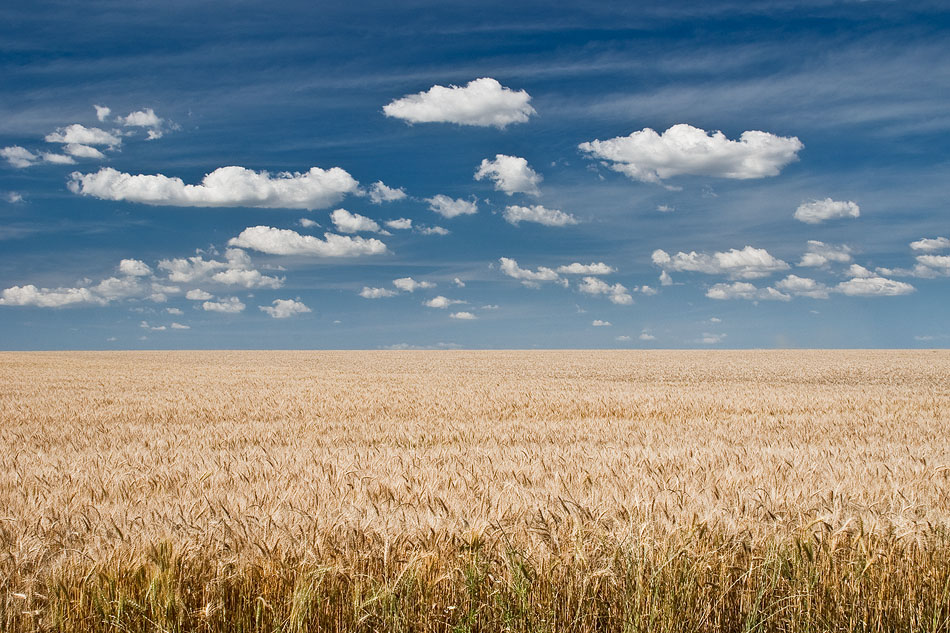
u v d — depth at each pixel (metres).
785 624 4.95
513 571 4.79
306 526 5.37
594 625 4.77
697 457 10.16
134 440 14.02
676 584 4.88
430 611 4.76
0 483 8.00
